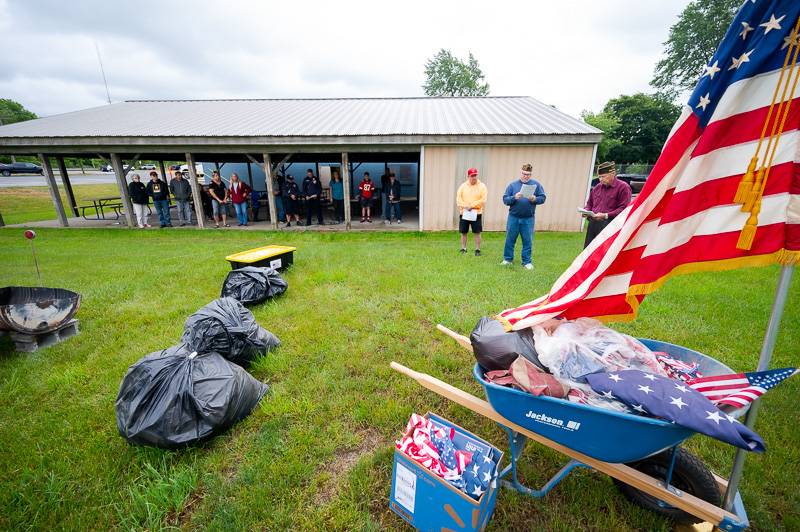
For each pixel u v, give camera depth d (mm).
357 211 14930
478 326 2059
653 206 1687
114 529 1858
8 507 1938
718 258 1587
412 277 5691
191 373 2424
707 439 2393
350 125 11031
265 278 4730
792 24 1276
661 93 46000
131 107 15008
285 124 11289
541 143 9578
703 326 3914
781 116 1354
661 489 1590
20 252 7910
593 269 1985
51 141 10336
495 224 10516
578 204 10102
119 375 3158
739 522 1486
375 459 2229
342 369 3186
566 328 1915
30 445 2385
